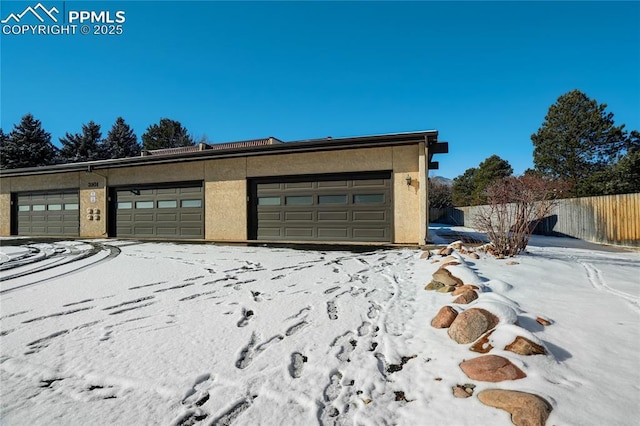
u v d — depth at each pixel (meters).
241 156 11.11
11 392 2.07
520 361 2.09
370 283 4.71
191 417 1.79
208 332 3.02
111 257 7.72
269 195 11.05
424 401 1.85
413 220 9.42
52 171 13.78
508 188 6.60
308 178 10.59
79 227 13.71
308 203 10.59
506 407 1.70
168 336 2.94
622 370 2.04
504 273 4.73
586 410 1.64
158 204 12.52
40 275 5.75
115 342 2.82
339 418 1.75
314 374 2.22
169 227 12.31
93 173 13.41
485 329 2.55
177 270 6.01
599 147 21.92
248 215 11.18
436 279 4.27
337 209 10.26
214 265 6.47
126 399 1.98
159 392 2.04
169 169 12.26
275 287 4.65
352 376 2.18
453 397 1.86
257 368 2.32
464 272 4.28
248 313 3.55
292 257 7.33
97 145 35.41
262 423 1.72
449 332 2.65
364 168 9.91
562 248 9.48
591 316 2.99
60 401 1.97
